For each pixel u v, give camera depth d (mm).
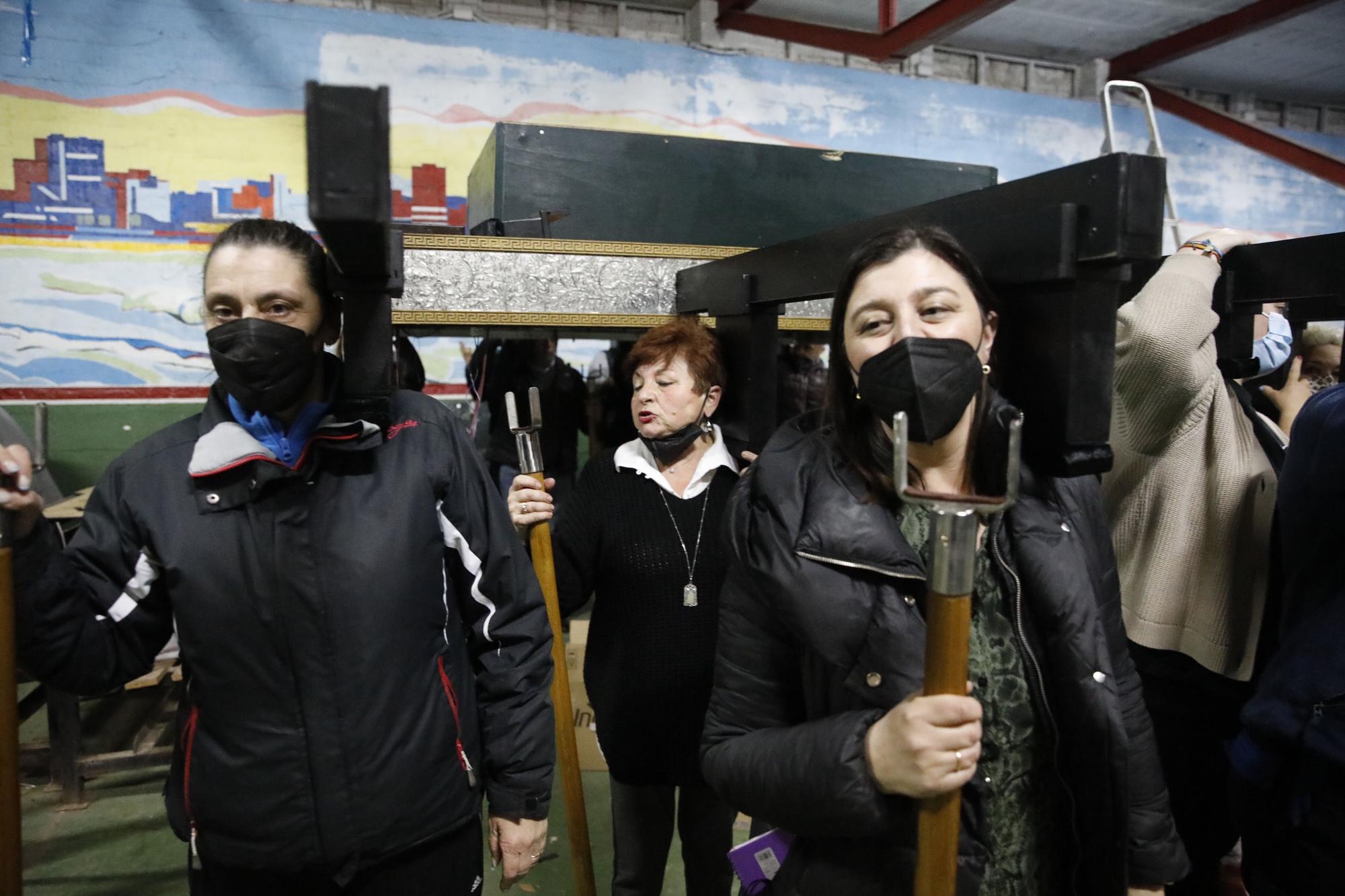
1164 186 740
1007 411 829
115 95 4137
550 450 3525
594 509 1562
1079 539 898
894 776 722
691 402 1524
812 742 801
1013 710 870
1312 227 6195
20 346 4145
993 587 886
